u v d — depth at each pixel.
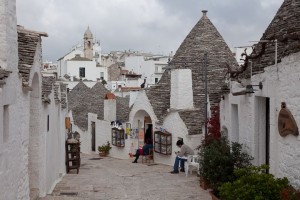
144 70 63.78
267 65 10.79
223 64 23.94
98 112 31.67
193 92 23.00
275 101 9.93
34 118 12.13
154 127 23.98
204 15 25.73
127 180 16.78
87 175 18.34
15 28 8.90
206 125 16.80
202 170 13.49
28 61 10.40
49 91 14.03
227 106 15.37
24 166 10.03
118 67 70.31
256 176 9.54
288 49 9.30
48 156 13.83
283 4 12.64
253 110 11.86
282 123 9.24
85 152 33.06
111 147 28.81
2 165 7.90
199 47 24.66
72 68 66.69
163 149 22.88
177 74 22.28
